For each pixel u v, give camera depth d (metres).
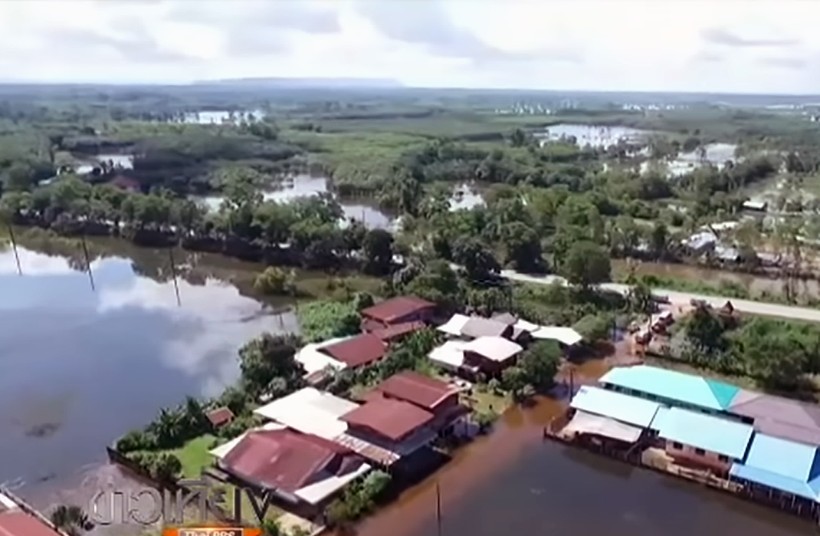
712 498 44.84
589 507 43.88
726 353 63.22
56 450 50.41
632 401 52.91
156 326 76.31
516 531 41.47
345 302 79.56
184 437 50.97
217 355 68.00
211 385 61.22
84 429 53.56
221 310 81.88
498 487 46.03
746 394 53.38
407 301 75.31
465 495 45.09
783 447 46.12
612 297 78.38
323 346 64.00
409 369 62.19
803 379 59.28
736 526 42.06
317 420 50.47
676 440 48.25
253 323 77.25
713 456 47.06
